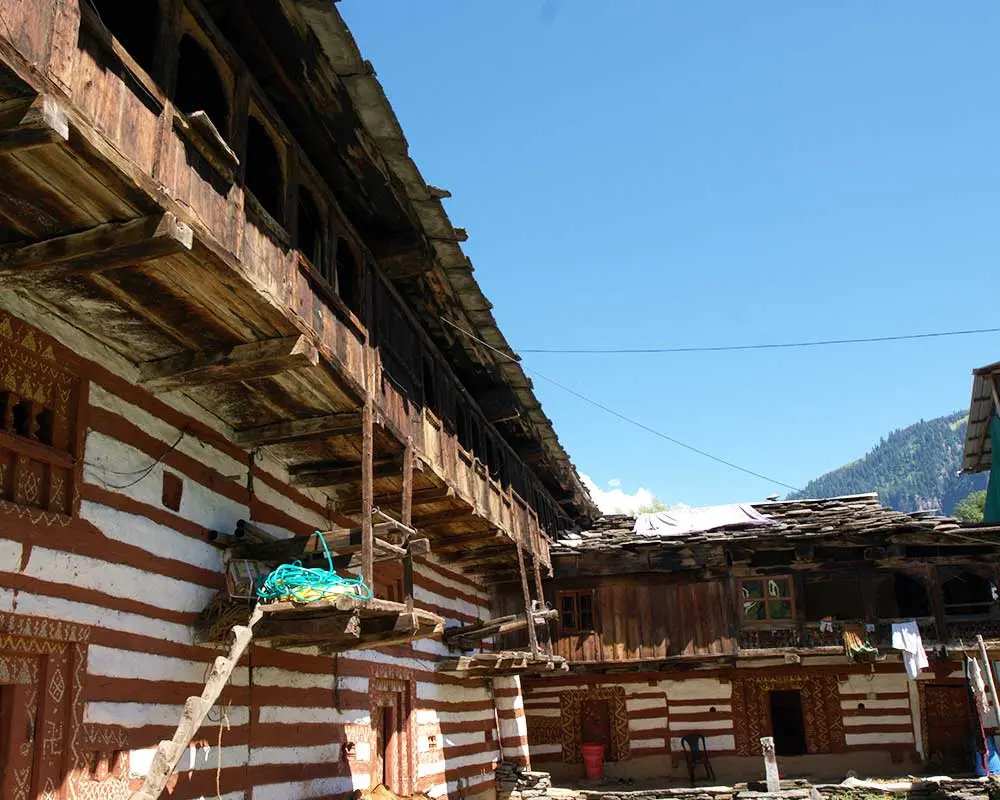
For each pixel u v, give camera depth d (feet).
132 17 24.98
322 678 34.60
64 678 21.15
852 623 61.36
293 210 26.30
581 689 71.92
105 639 22.57
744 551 64.18
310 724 32.96
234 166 21.94
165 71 19.85
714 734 69.15
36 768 19.84
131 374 25.26
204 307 22.58
